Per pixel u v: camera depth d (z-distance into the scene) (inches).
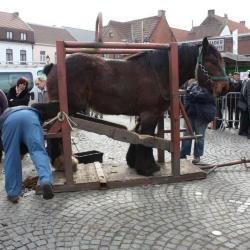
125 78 226.4
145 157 237.3
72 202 204.1
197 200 204.5
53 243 159.0
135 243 157.9
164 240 160.1
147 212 189.3
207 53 231.3
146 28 2074.3
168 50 229.0
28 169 275.9
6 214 189.3
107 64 226.4
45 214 188.7
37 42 2297.0
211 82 233.5
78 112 232.7
